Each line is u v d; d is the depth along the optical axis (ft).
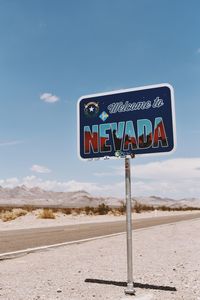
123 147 22.35
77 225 93.25
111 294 20.65
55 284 23.30
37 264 32.35
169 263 32.19
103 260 34.50
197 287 22.54
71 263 32.71
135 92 22.54
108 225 92.79
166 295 20.54
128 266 21.04
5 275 26.76
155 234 64.34
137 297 19.95
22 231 71.56
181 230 72.43
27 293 20.80
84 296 20.15
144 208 272.31
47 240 54.95
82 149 23.43
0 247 46.34
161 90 21.94
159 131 21.68
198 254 37.99
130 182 22.03
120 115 22.71
